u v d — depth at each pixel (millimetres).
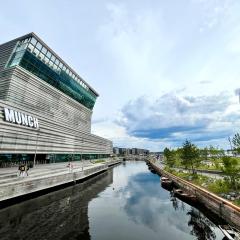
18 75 57281
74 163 76062
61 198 33312
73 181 46031
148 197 36500
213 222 23250
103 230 20438
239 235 16766
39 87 66875
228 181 28719
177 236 19312
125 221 23312
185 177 44750
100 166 75188
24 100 59250
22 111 50594
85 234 19297
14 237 17828
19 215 23469
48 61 71750
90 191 41094
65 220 22812
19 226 20359
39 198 31703
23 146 50531
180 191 35875
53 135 67625
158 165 95938
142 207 29516
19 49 62562
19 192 27844
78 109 101500
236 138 27812
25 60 60250
